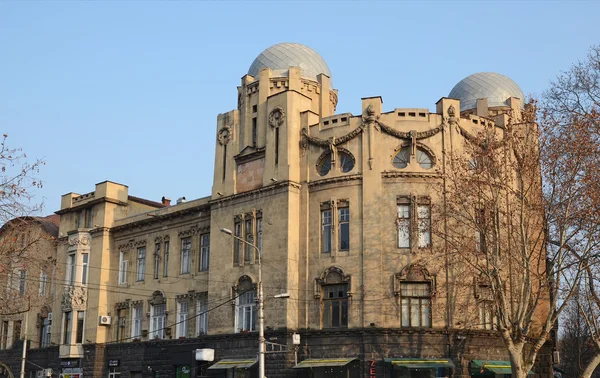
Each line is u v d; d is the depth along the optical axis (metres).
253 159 51.25
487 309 45.06
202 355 49.19
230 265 50.53
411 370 43.03
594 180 37.50
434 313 43.81
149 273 59.50
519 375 36.75
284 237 47.03
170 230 58.75
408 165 45.78
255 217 49.56
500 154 45.19
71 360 62.75
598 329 39.06
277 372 45.25
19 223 39.06
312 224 47.16
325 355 44.62
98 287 62.16
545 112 39.88
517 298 41.81
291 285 46.28
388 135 46.47
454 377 42.91
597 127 38.81
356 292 44.50
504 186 42.91
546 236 39.28
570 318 66.31
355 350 43.78
